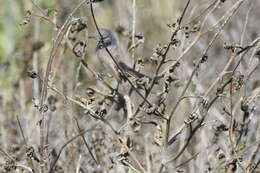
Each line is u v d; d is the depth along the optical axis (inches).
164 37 478.3
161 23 501.7
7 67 479.8
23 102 419.8
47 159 287.4
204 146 331.0
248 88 342.3
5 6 549.3
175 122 343.9
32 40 463.8
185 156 342.0
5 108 428.5
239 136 300.0
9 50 534.0
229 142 297.7
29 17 287.3
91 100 290.7
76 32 300.2
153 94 303.6
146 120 307.1
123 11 485.1
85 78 395.5
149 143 351.9
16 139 390.9
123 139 287.1
